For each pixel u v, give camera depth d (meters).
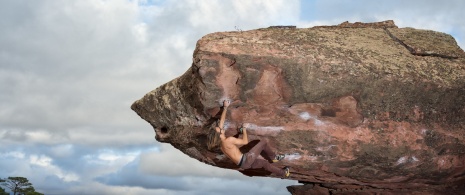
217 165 11.97
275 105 9.24
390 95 9.31
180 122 10.62
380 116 9.52
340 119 9.46
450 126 9.83
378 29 10.98
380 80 9.12
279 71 8.77
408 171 10.15
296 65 8.73
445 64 9.94
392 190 11.70
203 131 10.29
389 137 9.62
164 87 10.91
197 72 8.86
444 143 9.80
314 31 10.25
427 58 10.02
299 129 9.50
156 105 11.00
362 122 9.52
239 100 9.11
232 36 9.33
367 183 11.22
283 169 9.45
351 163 9.96
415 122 9.66
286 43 9.27
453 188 11.24
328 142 9.59
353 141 9.59
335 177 10.84
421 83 9.30
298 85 8.88
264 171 11.41
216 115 9.52
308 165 10.07
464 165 10.19
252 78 8.80
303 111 9.34
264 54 8.67
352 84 9.04
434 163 10.00
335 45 9.62
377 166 10.04
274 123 9.47
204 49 8.66
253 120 9.41
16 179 48.59
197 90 9.22
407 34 10.83
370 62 9.33
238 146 9.87
